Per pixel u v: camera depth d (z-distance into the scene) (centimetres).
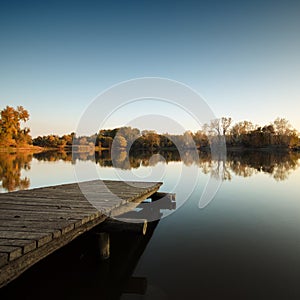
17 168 1670
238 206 715
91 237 390
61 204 434
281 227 545
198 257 410
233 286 331
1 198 486
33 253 257
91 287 342
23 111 4303
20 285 341
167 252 430
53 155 3169
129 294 324
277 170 1574
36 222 324
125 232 393
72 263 390
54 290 338
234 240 476
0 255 221
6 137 4159
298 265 382
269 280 343
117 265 387
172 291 321
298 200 788
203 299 307
